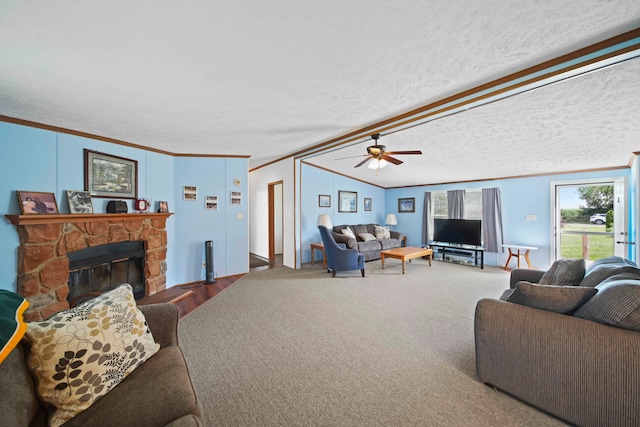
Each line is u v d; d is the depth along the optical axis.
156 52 1.60
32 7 1.20
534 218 5.37
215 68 1.82
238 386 1.76
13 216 2.29
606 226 4.69
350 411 1.54
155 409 1.03
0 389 0.89
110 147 3.33
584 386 1.36
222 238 4.72
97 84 1.97
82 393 1.06
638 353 1.23
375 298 3.57
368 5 1.28
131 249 3.45
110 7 1.23
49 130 2.72
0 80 1.86
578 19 1.43
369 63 1.83
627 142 3.30
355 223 7.26
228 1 1.22
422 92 2.32
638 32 1.52
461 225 6.12
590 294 1.47
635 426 1.23
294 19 1.37
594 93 2.28
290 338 2.43
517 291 1.65
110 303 1.33
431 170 5.62
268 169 6.47
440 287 4.11
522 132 3.26
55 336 1.09
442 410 1.54
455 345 2.30
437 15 1.37
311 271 5.23
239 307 3.24
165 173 4.13
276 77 1.98
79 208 2.87
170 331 1.59
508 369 1.62
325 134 3.67
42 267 2.48
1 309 0.98
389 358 2.09
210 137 3.53
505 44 1.65
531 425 1.42
